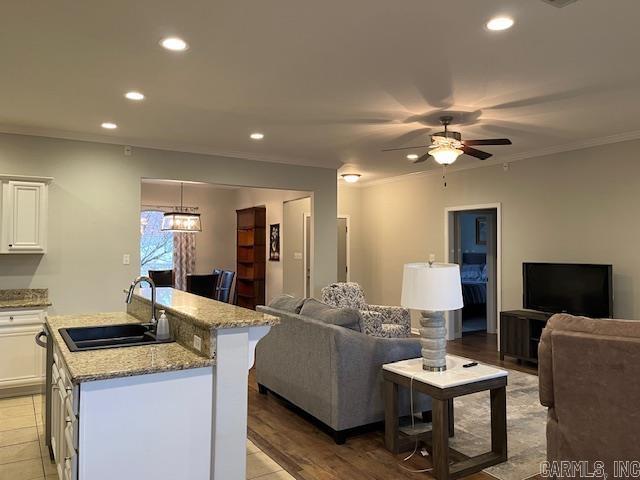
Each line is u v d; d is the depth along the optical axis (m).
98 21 2.61
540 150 5.94
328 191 6.96
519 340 5.66
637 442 2.13
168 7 2.46
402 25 2.66
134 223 5.42
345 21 2.62
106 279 5.23
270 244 9.30
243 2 2.41
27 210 4.69
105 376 1.98
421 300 2.96
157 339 2.65
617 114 4.36
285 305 4.34
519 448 3.29
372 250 8.86
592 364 2.23
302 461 3.11
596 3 2.42
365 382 3.45
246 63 3.20
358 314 3.59
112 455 2.03
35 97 3.88
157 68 3.28
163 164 5.66
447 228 7.34
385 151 6.02
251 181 6.30
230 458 2.30
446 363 3.26
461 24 2.65
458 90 3.72
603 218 5.36
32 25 2.65
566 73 3.37
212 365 2.26
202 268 10.15
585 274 5.25
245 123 4.68
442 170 7.36
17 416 3.96
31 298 4.83
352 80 3.51
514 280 6.33
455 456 3.16
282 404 4.26
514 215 6.34
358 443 3.40
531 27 2.68
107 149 5.30
